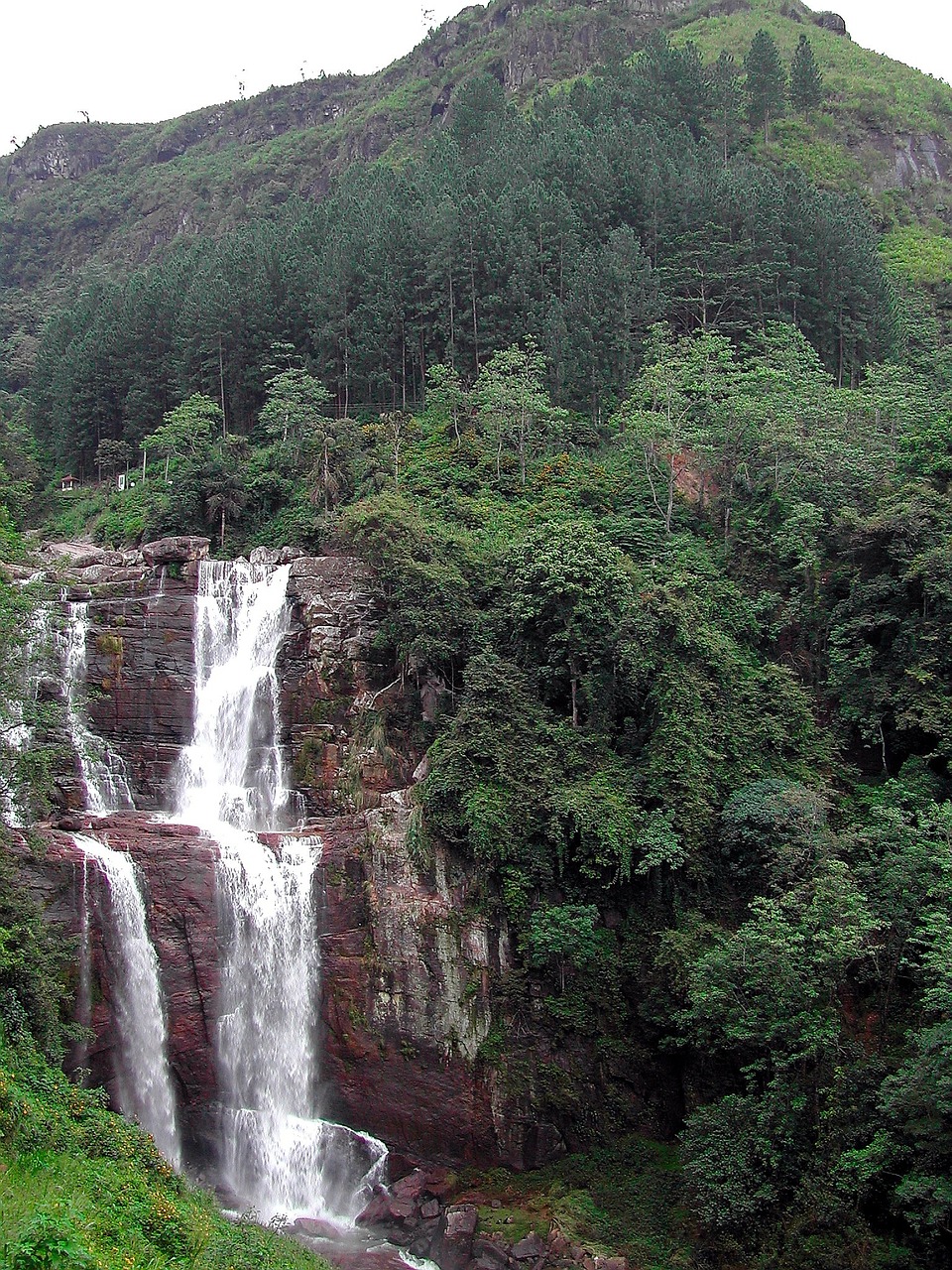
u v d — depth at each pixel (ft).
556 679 165.37
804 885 131.44
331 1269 113.29
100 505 285.02
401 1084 144.97
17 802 144.87
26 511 306.35
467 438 234.17
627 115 340.59
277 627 192.75
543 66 521.24
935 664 154.61
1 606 146.72
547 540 171.42
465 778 153.28
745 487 204.85
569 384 248.11
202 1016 145.18
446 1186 137.39
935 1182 103.55
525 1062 142.92
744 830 143.84
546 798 151.53
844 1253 109.29
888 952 129.59
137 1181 97.09
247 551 224.94
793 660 176.14
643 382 222.89
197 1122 143.95
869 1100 115.24
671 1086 141.90
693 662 160.76
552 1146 139.85
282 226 347.97
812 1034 117.29
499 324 264.52
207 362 289.12
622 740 160.25
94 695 184.14
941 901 126.41
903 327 290.97
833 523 181.57
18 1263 65.10
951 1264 105.09
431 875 150.71
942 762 153.48
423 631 172.35
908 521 163.32
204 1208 108.99
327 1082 147.64
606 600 162.20
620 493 212.84
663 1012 140.26
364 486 221.25
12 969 120.78
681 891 147.43
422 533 183.01
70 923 141.49
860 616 165.68
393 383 272.72
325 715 182.70
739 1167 118.32
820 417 207.62
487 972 146.92
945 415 186.50
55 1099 106.42
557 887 149.79
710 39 514.27
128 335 314.96
